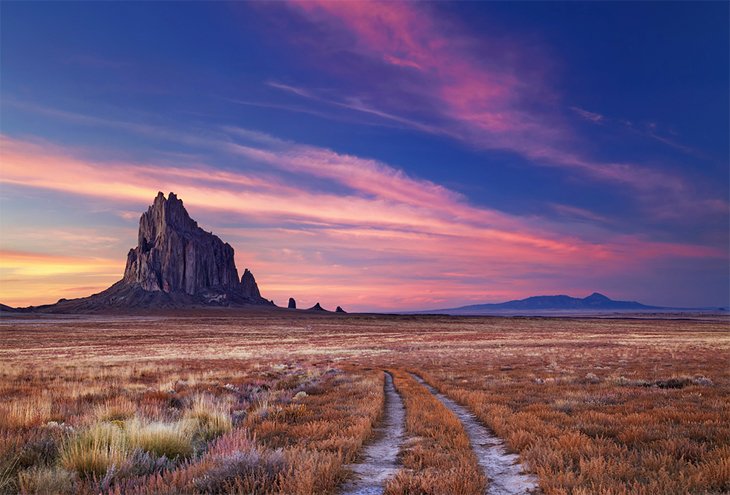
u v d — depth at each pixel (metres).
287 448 7.71
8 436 7.25
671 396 14.29
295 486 5.39
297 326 141.62
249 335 96.75
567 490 5.52
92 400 14.30
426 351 49.78
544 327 131.62
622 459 6.56
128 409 11.04
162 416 10.11
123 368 28.66
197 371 27.44
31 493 5.21
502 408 12.02
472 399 14.11
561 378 20.36
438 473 6.28
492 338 77.88
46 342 71.06
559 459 6.68
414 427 9.96
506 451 8.14
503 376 22.39
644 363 29.16
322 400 14.52
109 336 89.31
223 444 7.35
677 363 28.70
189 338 85.94
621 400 13.54
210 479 5.56
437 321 179.12
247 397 15.84
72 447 6.59
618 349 47.03
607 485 5.49
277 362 36.44
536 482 6.18
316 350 55.00
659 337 77.12
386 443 9.09
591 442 7.73
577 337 78.75
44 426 8.69
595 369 25.45
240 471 5.78
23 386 18.36
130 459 6.32
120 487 5.45
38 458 6.48
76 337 84.44
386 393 18.09
